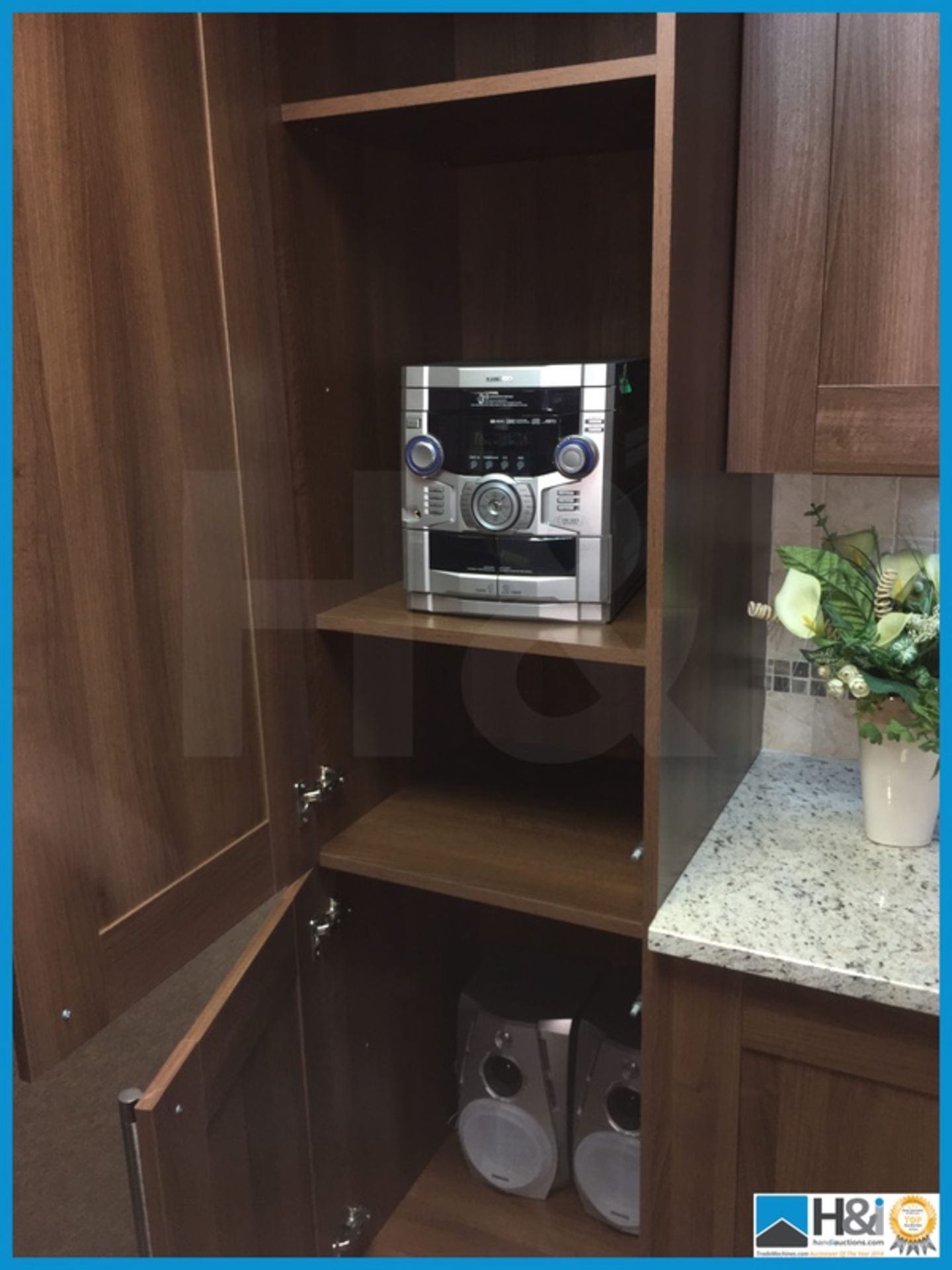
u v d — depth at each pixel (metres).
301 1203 1.36
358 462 1.40
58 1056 0.95
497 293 1.60
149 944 1.06
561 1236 1.53
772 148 1.21
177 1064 1.04
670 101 1.01
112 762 1.00
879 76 1.15
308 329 1.28
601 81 1.09
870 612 1.30
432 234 1.54
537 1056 1.52
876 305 1.20
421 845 1.42
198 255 1.08
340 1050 1.45
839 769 1.58
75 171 0.92
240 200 1.14
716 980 1.17
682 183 1.06
